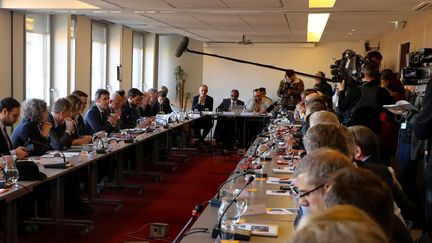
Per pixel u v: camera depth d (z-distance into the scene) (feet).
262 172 13.03
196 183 23.54
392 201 4.38
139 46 41.39
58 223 15.43
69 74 29.37
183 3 21.86
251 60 44.50
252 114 34.22
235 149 34.19
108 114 22.79
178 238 8.58
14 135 15.69
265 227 8.36
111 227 16.19
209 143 36.60
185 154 31.83
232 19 27.43
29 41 27.27
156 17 28.07
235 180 12.40
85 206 17.85
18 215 15.02
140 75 41.81
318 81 29.66
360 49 42.75
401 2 19.92
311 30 32.96
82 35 31.04
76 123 19.66
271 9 22.91
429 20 22.44
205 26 31.96
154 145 27.07
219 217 8.90
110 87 36.24
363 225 2.53
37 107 15.83
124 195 20.74
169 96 45.88
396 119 15.83
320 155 5.99
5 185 11.22
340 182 4.39
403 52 28.35
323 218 2.66
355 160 9.61
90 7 24.52
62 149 17.16
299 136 18.86
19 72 25.96
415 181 14.90
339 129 8.56
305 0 20.12
